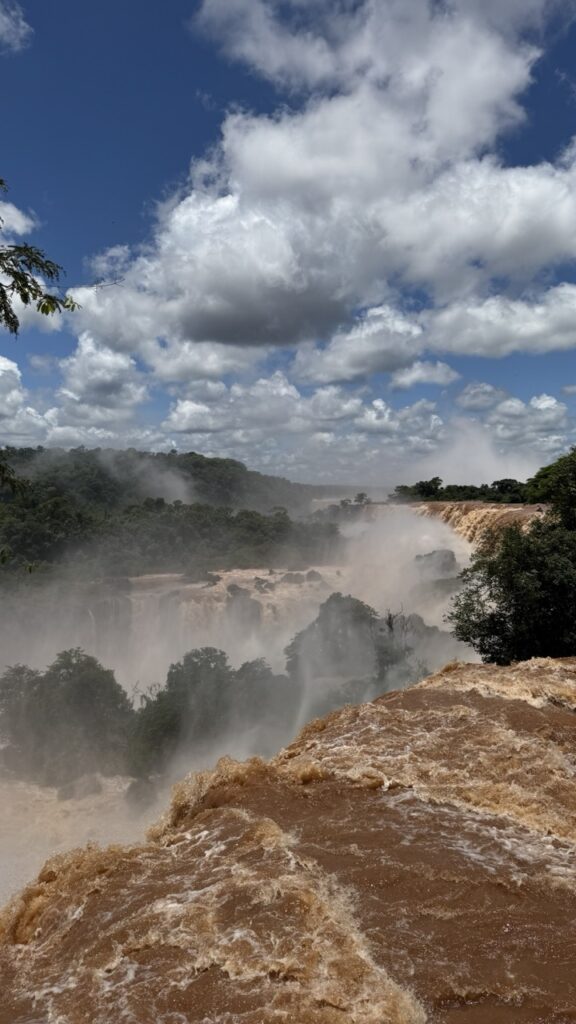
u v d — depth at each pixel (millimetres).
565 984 4684
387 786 8086
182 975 4754
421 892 5758
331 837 6809
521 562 20641
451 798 7832
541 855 6496
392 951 5000
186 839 6988
